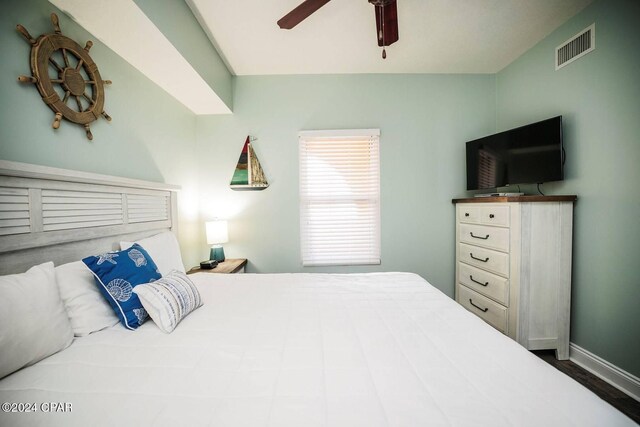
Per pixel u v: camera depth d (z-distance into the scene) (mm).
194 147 2668
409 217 2789
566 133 1983
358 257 2789
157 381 770
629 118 1604
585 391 684
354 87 2723
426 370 797
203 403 681
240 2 1704
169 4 1514
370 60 2467
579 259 1881
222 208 2738
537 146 2035
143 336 1041
